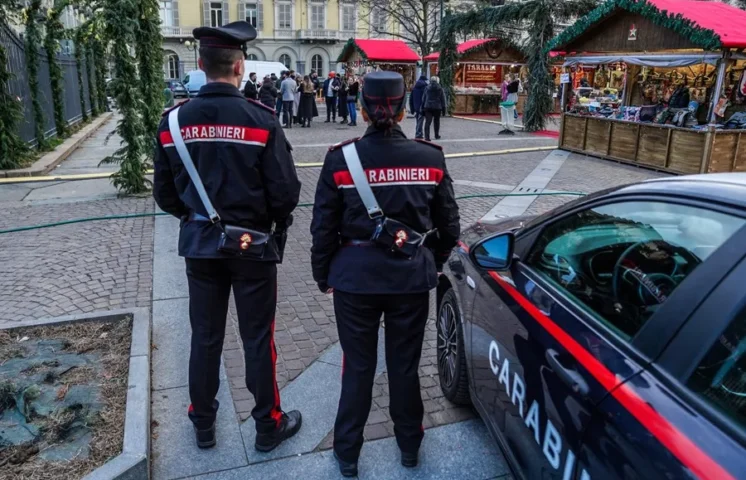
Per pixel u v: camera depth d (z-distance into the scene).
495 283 2.73
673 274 1.79
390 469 2.85
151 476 2.76
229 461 2.88
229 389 3.50
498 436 2.53
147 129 8.87
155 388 3.46
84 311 4.51
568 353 1.98
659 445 1.47
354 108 19.38
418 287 2.48
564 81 14.09
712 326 1.55
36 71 12.59
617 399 1.67
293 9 52.12
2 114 10.27
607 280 2.10
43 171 10.41
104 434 2.81
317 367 3.78
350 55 30.19
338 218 2.51
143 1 8.51
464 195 8.85
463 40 29.86
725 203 1.74
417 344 2.64
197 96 2.59
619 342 1.84
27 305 4.61
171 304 4.64
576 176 10.74
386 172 2.39
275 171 2.59
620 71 18.47
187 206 2.70
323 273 2.60
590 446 1.73
